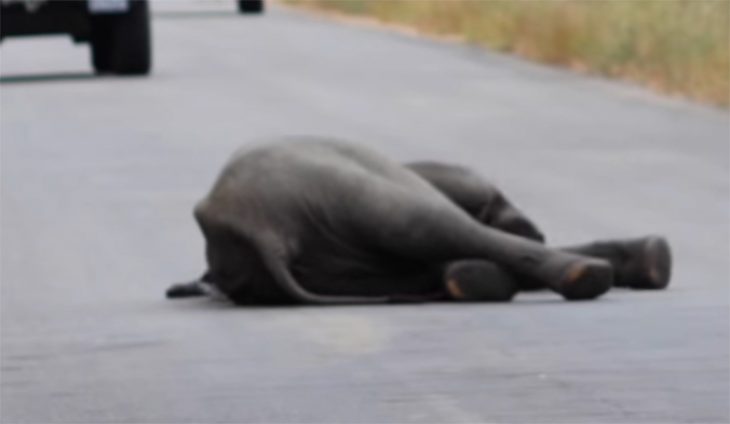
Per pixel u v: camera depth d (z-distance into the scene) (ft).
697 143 130.21
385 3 253.24
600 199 106.73
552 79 173.27
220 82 173.78
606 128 138.51
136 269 87.10
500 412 57.41
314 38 226.58
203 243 93.56
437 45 211.61
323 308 72.13
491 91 163.94
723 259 87.71
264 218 70.74
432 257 71.61
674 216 100.83
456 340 66.54
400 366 63.31
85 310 76.33
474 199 73.20
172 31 245.45
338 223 70.95
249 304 73.31
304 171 71.00
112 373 63.98
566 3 194.90
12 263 89.25
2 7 179.73
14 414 58.95
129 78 180.45
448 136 134.10
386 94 161.79
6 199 108.58
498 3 211.61
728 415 56.90
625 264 75.20
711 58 162.81
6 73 191.11
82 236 96.22
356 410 58.03
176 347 67.26
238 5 282.56
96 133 137.49
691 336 67.05
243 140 132.36
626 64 174.29
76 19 181.78
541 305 72.23
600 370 62.39
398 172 71.56
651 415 56.90
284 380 61.98
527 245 71.72
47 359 66.69
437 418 56.90
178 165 120.47
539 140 131.85
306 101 156.66
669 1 179.11
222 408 58.75
